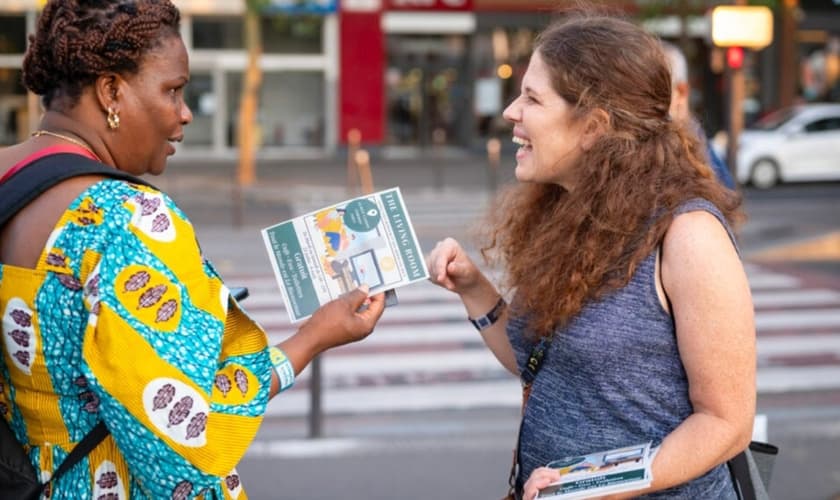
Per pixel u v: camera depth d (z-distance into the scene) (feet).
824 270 39.45
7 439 6.48
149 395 6.07
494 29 92.58
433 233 47.06
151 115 6.72
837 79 95.61
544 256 7.13
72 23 6.49
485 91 93.50
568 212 7.12
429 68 93.66
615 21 7.45
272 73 90.33
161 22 6.68
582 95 7.18
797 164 64.44
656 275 6.83
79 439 6.43
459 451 19.47
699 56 93.50
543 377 7.34
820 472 17.97
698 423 6.67
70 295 6.23
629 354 6.88
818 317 31.45
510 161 85.97
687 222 6.76
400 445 19.81
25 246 6.34
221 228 48.93
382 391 24.25
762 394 23.49
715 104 94.02
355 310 7.16
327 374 25.73
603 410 7.04
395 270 7.38
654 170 7.00
